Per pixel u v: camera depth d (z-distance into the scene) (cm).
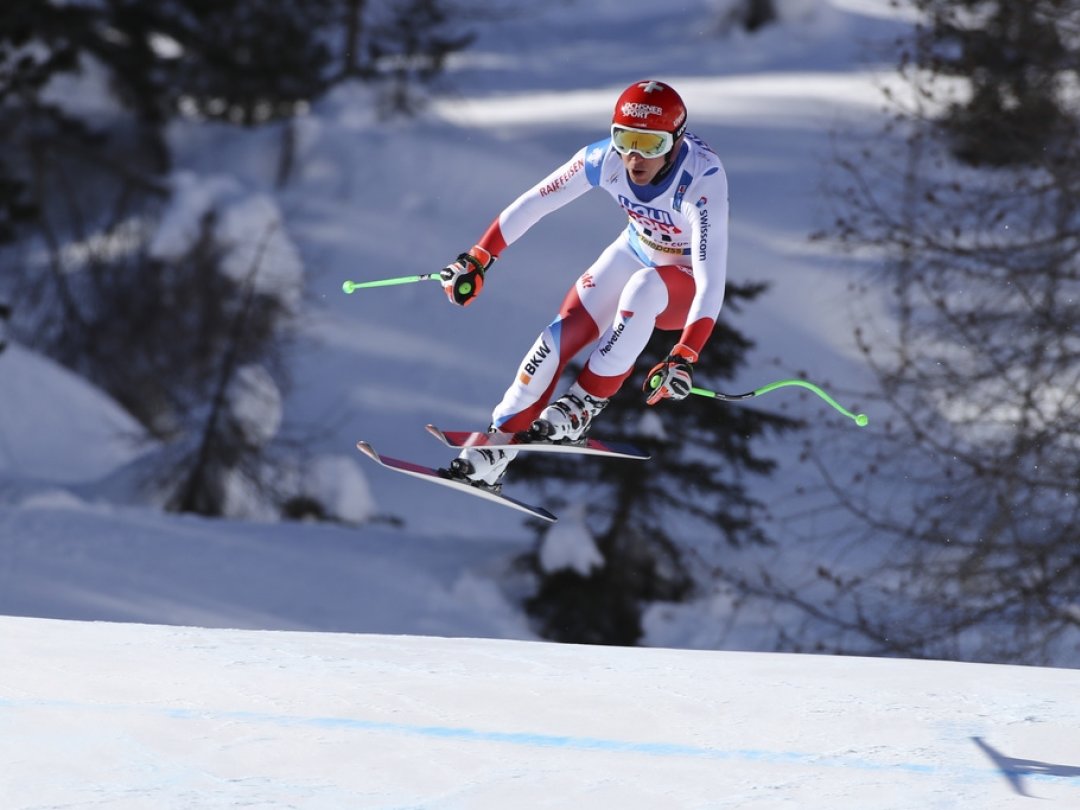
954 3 5012
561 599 5944
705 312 1953
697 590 6047
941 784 1655
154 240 9319
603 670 2161
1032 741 1823
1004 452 4906
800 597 5944
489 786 1612
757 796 1605
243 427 7856
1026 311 4916
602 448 2125
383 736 1777
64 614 5284
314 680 2027
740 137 14438
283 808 1522
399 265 12206
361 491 7812
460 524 8800
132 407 9225
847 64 16938
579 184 2134
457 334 11450
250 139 13462
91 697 1902
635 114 1962
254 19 12662
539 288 11962
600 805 1563
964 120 5044
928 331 5175
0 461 7669
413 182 13400
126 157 10931
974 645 4938
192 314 9181
